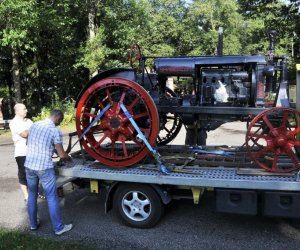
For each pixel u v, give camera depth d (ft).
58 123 16.97
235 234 15.85
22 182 20.40
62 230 16.28
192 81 20.16
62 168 17.67
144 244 15.06
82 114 18.33
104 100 19.25
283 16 68.95
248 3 70.23
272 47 18.45
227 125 47.19
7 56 62.08
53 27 53.98
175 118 21.77
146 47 94.07
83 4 59.93
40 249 14.23
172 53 103.35
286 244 14.83
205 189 15.97
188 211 18.60
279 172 15.52
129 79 18.38
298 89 17.84
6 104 68.54
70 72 68.49
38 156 15.90
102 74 18.84
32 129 16.19
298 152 17.80
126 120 17.35
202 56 18.76
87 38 64.54
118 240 15.48
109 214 18.53
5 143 40.73
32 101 69.41
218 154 18.70
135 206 16.76
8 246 14.71
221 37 20.11
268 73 17.52
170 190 16.88
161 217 17.01
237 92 18.29
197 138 21.11
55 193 16.24
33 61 66.74
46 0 52.03
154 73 19.67
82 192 22.11
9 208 19.71
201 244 14.96
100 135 27.20
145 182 16.05
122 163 17.33
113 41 63.93
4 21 46.62
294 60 67.82
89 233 16.28
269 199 14.94
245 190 15.20
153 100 18.20
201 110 18.08
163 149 19.85
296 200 14.71
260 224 16.85
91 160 19.17
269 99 18.60
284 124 15.72
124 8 62.59
